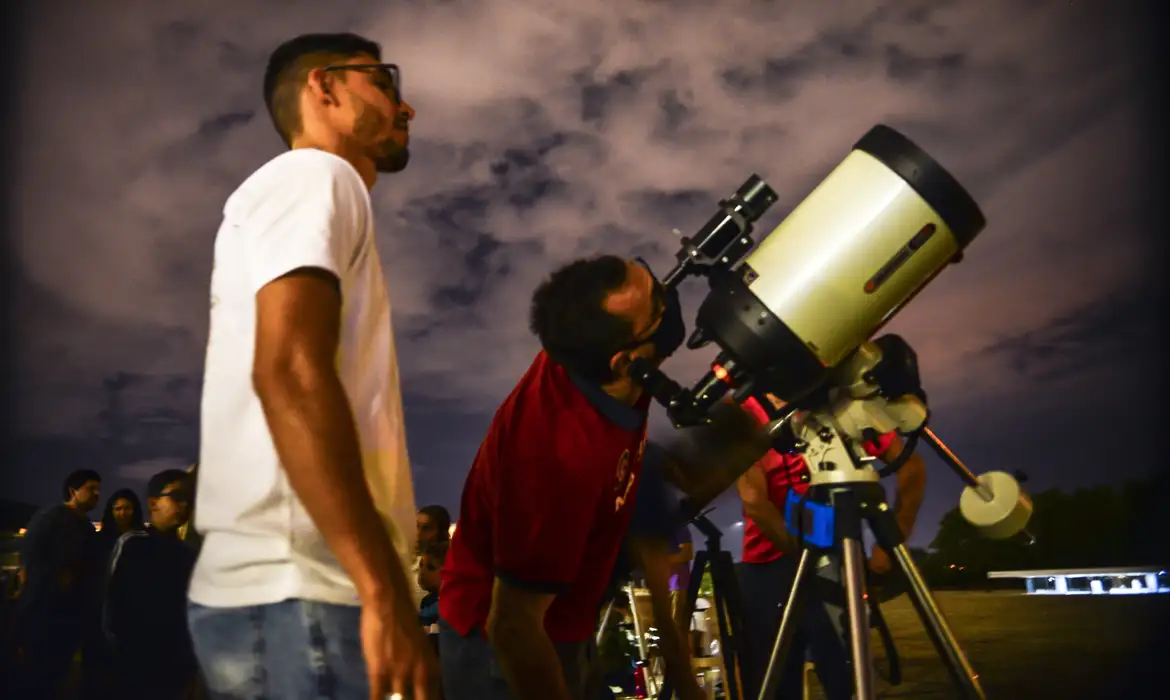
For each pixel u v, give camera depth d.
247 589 1.10
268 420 1.01
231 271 1.17
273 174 1.17
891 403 1.94
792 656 2.88
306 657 1.08
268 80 1.40
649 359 1.60
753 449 1.98
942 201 1.82
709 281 1.90
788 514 2.08
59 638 4.89
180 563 4.39
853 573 1.90
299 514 1.10
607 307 1.48
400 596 0.99
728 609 2.26
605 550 1.65
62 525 4.96
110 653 4.83
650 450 1.96
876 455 2.05
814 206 1.89
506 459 1.49
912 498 3.01
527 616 1.49
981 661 6.32
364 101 1.37
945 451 2.31
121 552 4.29
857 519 1.93
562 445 1.45
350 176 1.21
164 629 4.28
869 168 1.87
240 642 1.10
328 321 1.06
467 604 1.66
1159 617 8.73
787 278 1.83
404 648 0.98
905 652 6.89
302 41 1.38
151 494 4.37
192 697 4.32
